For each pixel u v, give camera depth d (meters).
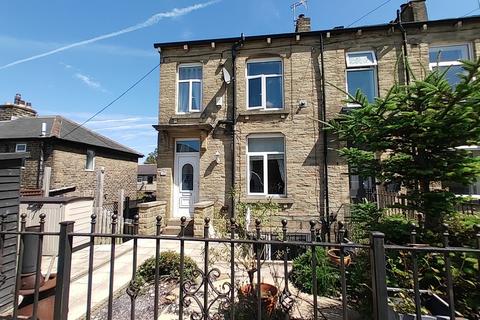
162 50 10.59
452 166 3.44
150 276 4.80
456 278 2.92
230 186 9.65
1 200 4.08
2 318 2.56
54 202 6.90
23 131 15.23
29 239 2.85
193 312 2.96
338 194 9.00
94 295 4.16
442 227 3.22
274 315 3.08
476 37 8.88
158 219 2.28
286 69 9.91
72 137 15.89
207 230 2.29
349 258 4.11
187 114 10.25
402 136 3.76
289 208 9.23
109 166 18.97
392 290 2.93
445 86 3.24
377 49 9.41
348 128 4.12
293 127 9.60
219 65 10.29
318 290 4.28
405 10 10.07
